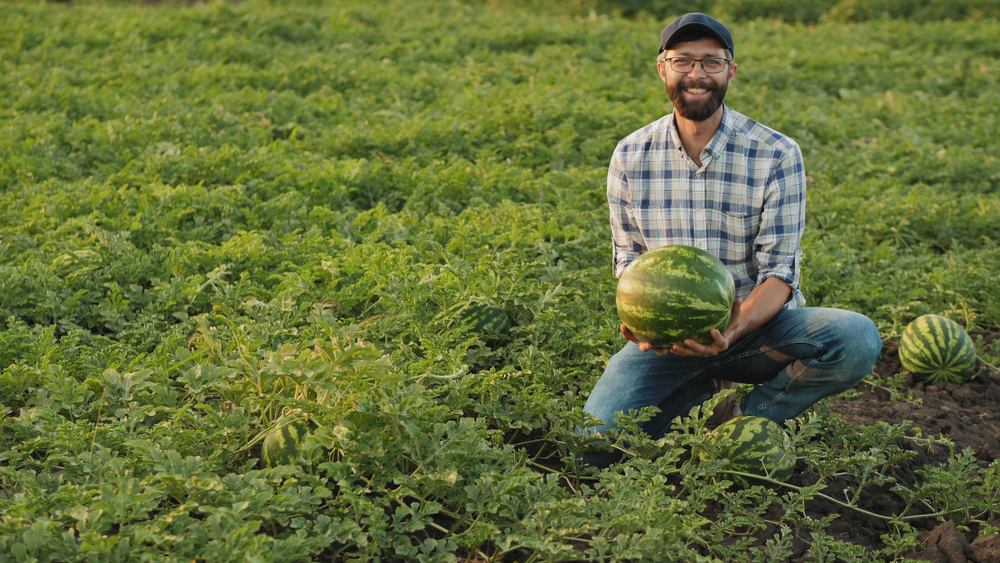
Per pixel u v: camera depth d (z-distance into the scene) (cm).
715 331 323
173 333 445
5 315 454
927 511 355
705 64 346
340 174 712
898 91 1306
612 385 386
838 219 704
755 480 350
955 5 2005
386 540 282
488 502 301
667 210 385
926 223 698
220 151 725
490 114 908
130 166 714
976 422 438
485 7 2055
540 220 607
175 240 566
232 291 477
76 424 334
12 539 255
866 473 341
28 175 689
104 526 264
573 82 1140
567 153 826
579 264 576
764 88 1119
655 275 326
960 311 540
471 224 599
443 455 307
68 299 471
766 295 362
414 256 559
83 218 574
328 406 313
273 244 581
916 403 452
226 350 396
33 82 1020
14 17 1505
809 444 370
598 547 274
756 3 2033
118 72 1131
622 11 1966
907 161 867
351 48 1409
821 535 313
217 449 324
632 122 900
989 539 313
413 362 386
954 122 1066
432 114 958
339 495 304
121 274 517
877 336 359
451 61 1369
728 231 380
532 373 401
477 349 443
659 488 303
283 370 300
